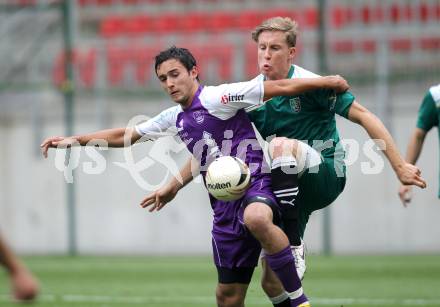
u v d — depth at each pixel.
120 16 72.69
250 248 21.69
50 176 62.75
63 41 64.69
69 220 59.12
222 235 21.86
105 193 61.59
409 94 57.94
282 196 20.81
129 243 61.53
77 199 62.00
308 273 43.41
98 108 61.41
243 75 65.50
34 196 63.03
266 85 20.89
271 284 22.56
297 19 68.94
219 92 21.11
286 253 20.11
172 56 21.20
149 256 59.28
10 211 63.47
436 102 25.72
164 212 61.12
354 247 58.47
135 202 61.25
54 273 45.38
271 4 70.81
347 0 67.50
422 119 26.16
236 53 66.12
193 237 60.88
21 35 69.12
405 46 64.94
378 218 58.19
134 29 72.19
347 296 33.91
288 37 21.72
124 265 50.12
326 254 55.25
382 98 57.91
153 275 43.84
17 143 63.44
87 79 66.88
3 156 63.59
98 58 66.69
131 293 35.72
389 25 65.81
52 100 64.25
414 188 57.50
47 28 68.88
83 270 47.03
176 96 21.23
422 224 57.53
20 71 67.88
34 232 63.09
